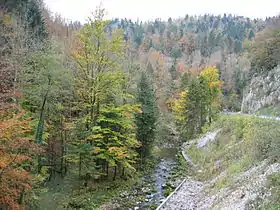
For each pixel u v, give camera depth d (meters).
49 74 17.17
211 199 16.72
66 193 19.61
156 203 18.98
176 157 37.00
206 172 24.05
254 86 47.78
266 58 45.94
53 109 20.98
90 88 20.84
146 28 156.38
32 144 13.85
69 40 31.41
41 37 29.41
